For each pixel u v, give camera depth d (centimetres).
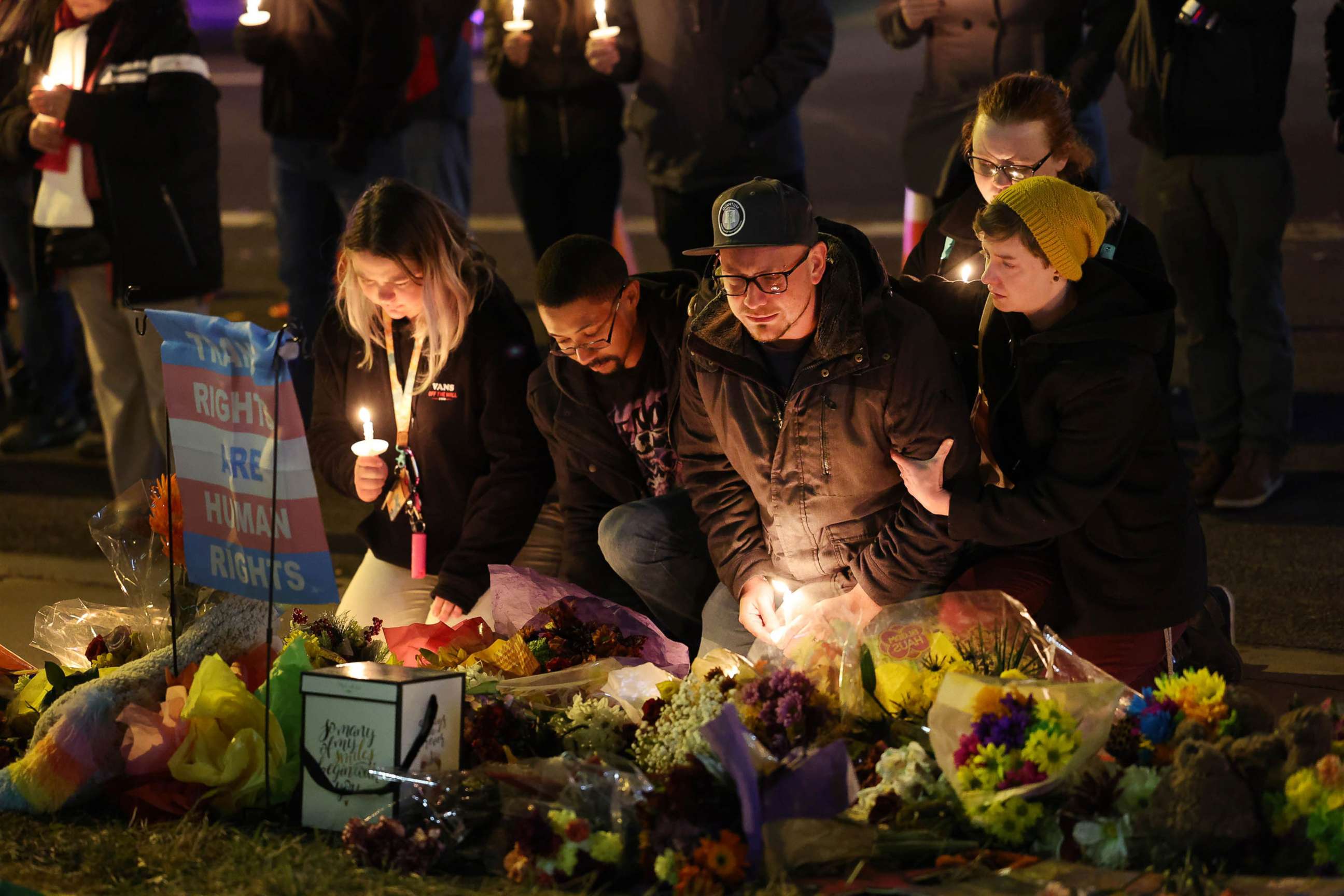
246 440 541
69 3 958
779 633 613
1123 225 639
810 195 2077
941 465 583
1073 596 614
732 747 465
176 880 489
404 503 737
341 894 468
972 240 687
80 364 1323
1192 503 618
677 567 703
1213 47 913
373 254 674
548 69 1161
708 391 623
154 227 968
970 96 982
